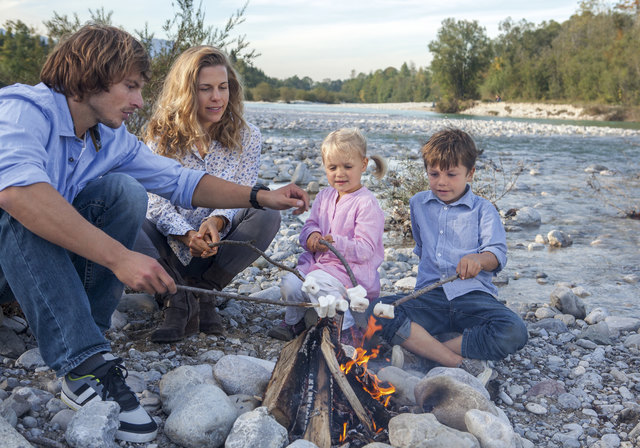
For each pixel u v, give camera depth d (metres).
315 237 3.23
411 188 6.43
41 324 2.10
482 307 2.94
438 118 35.66
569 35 57.75
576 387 2.83
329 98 93.00
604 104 45.69
